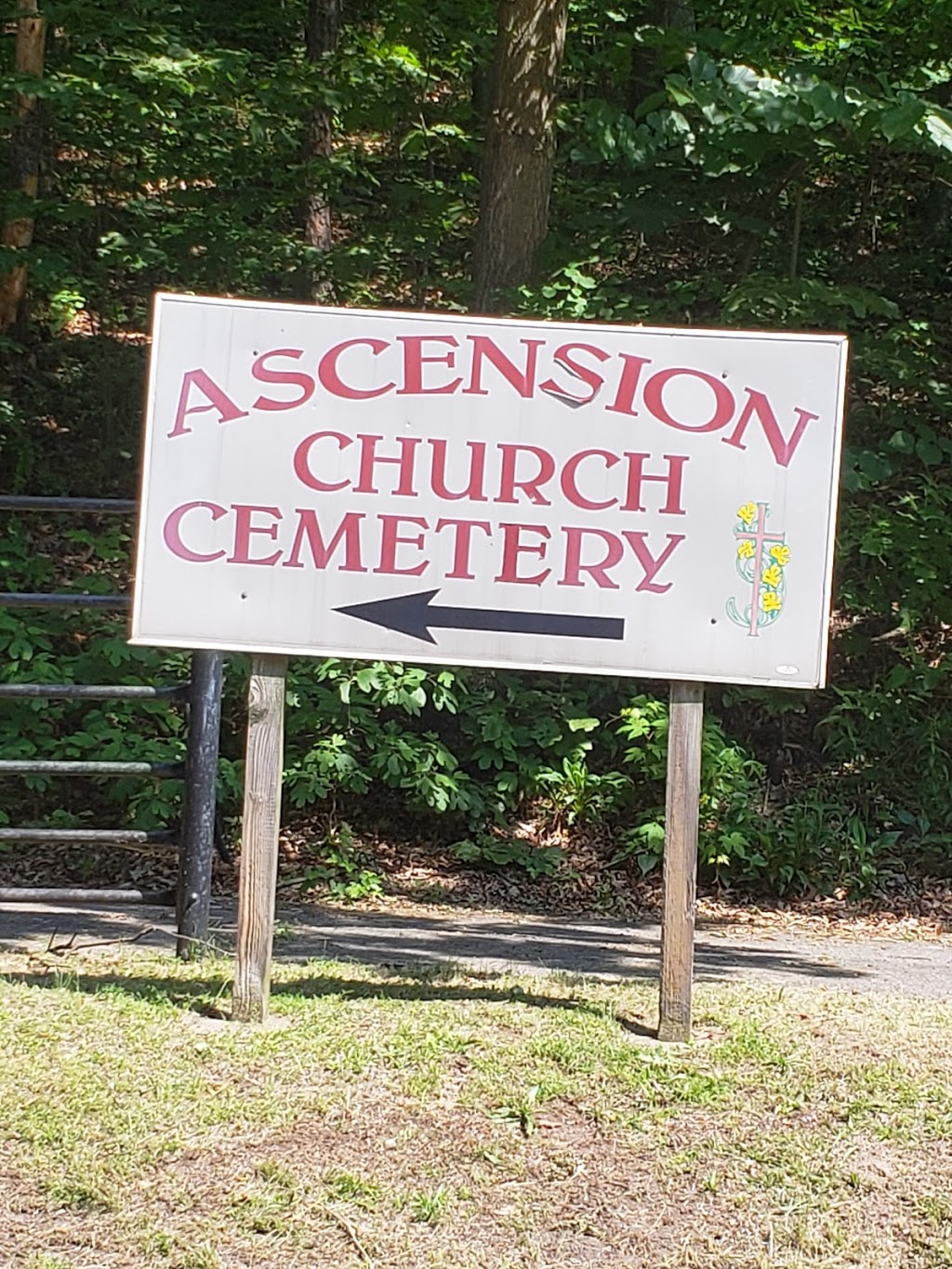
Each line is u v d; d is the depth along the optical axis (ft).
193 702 17.71
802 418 14.96
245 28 42.55
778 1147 12.59
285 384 15.19
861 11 31.65
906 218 39.32
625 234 32.73
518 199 29.35
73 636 28.91
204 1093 13.12
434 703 26.35
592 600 15.07
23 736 25.90
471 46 35.19
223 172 34.45
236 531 15.14
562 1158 12.28
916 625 29.58
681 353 15.03
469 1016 15.43
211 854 17.90
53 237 37.17
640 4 38.52
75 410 38.29
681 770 14.96
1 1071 13.37
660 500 15.03
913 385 29.09
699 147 26.66
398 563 15.15
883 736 28.30
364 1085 13.42
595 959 19.70
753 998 16.96
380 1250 10.96
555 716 27.73
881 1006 16.89
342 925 21.62
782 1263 11.02
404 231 35.17
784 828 26.12
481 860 26.12
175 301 15.16
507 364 15.15
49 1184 11.55
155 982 16.39
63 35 36.27
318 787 25.38
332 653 15.11
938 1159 12.49
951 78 28.86
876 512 28.37
